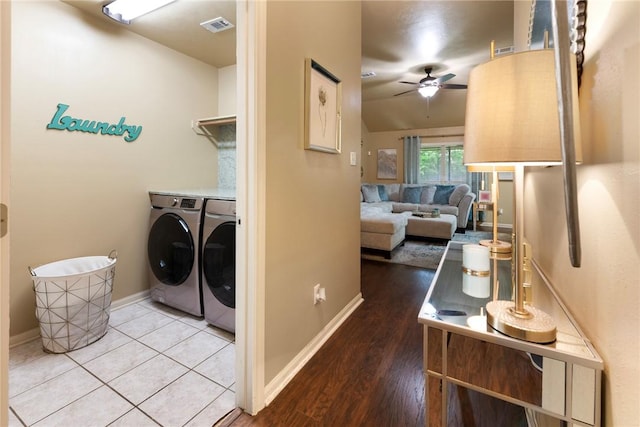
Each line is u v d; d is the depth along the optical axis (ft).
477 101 2.52
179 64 9.18
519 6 6.93
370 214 15.70
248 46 4.21
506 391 2.63
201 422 4.33
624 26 1.88
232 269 6.46
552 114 2.23
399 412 4.48
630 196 1.84
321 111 5.97
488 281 4.07
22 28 6.14
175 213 7.49
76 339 6.06
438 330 2.92
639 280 1.75
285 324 5.14
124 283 8.16
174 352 6.03
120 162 7.91
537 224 4.56
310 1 5.60
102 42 7.39
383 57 13.21
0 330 2.18
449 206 20.02
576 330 2.56
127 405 4.64
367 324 7.17
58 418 4.37
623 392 1.90
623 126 1.91
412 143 24.08
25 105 6.25
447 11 9.53
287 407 4.59
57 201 6.81
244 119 4.29
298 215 5.41
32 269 6.29
